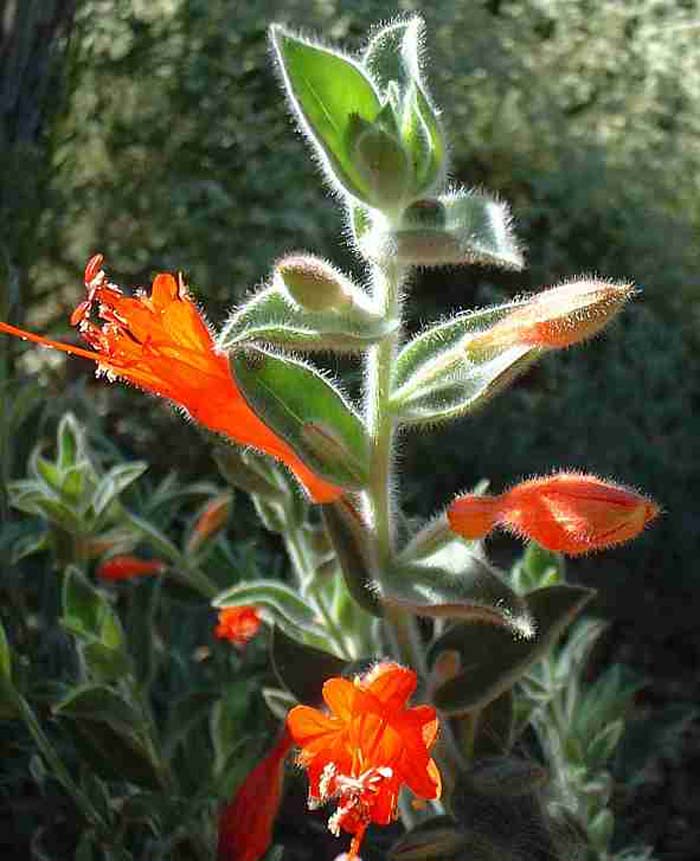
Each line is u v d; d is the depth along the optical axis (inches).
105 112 16.2
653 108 19.5
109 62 16.1
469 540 4.6
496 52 19.4
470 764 5.1
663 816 11.0
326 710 5.1
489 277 17.9
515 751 6.8
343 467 4.5
